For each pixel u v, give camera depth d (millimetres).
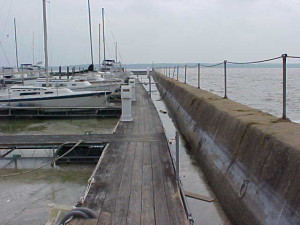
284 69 5844
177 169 5672
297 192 3645
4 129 14500
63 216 4398
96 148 8695
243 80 41000
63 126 15102
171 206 4805
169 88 23359
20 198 6551
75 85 20734
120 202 4938
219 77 52688
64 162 8648
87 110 17172
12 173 7961
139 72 71000
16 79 26812
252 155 5160
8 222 5562
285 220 3695
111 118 17219
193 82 37781
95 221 4227
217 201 6199
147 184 5656
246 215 4719
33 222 5555
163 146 8195
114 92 22312
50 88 18031
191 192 6641
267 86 30547
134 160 7039
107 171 6332
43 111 17109
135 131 10000
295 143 4203
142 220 4387
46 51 19422
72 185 7227
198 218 5562
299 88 26156
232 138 6371
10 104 17250
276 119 6199
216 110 8359
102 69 39812
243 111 7520
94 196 5156
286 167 4051
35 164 8602
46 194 6754
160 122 11500
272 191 4195
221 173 6375
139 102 17750
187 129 11445
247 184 5004
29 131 13953
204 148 8297
